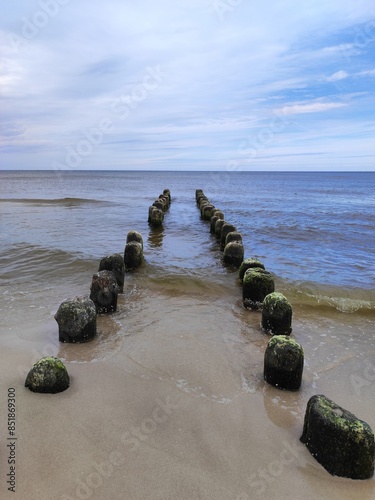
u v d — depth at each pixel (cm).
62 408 447
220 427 428
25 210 2556
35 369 479
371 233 1834
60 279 994
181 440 402
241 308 823
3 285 938
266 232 1823
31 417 428
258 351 625
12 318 734
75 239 1524
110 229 1819
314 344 668
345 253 1395
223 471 362
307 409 402
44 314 757
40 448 381
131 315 764
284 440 410
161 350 612
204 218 2122
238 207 3044
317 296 895
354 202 3741
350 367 590
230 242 1166
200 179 10219
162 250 1368
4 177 10381
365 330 732
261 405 475
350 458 356
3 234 1593
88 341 636
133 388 499
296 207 3108
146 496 331
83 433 405
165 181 8869
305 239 1669
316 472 366
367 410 478
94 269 1076
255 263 966
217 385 516
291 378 508
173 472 358
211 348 626
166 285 957
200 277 1017
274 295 696
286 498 336
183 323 730
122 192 4803
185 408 460
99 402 464
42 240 1470
